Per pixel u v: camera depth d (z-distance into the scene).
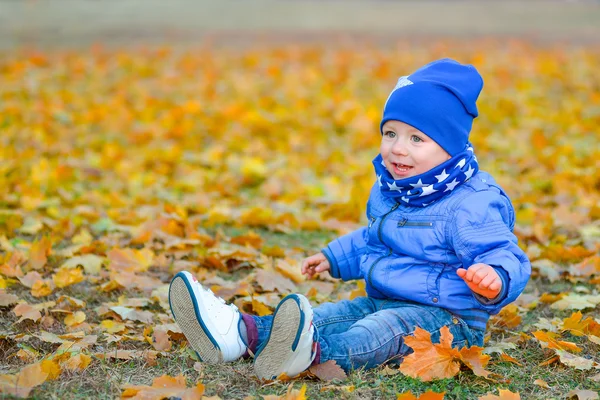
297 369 2.87
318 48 15.15
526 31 18.38
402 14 22.44
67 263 4.39
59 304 3.79
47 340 3.26
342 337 2.99
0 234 4.93
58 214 5.41
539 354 3.28
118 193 6.19
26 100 9.69
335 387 2.82
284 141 8.15
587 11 23.50
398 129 3.18
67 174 6.38
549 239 5.14
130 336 3.44
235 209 5.82
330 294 4.20
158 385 2.79
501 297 2.85
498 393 2.87
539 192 6.25
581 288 4.17
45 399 2.72
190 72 12.12
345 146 7.93
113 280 4.06
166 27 17.98
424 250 3.11
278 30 18.22
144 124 8.72
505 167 6.94
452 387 2.90
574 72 12.00
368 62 13.30
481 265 2.83
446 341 2.93
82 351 3.21
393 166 3.20
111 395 2.78
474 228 3.00
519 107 9.53
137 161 7.11
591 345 3.37
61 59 12.91
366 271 3.26
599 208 5.53
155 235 4.95
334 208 5.71
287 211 5.74
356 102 9.95
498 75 11.67
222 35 17.05
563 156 7.20
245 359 3.13
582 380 3.00
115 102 9.69
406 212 3.18
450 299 3.07
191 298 3.04
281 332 2.81
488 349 3.25
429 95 3.13
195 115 9.11
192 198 5.93
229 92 10.71
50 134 8.04
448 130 3.13
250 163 6.80
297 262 4.50
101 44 14.99
